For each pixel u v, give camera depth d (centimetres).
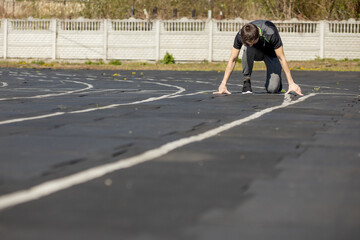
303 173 416
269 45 1159
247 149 515
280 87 1220
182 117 758
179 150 507
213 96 1123
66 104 943
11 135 589
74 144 533
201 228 285
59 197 341
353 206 328
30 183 377
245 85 1216
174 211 315
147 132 615
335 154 495
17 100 1018
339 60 3073
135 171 417
